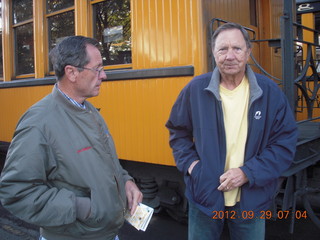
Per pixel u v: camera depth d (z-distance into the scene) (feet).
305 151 8.54
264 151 5.66
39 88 13.39
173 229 11.25
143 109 10.27
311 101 9.62
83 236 4.68
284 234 10.68
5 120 15.35
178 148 6.31
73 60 4.66
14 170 4.25
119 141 10.99
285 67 7.93
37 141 4.32
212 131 5.72
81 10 11.95
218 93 5.66
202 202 5.83
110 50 11.48
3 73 16.03
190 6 9.21
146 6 10.11
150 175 11.43
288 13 7.93
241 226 5.94
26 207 4.27
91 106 5.37
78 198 4.50
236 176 5.45
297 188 8.43
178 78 9.45
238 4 11.56
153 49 10.01
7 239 10.99
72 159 4.48
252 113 5.59
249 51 5.84
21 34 15.20
